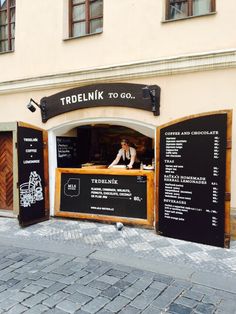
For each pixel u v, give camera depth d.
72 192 7.22
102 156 8.79
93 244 5.56
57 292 3.83
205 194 5.41
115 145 8.80
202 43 5.90
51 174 7.41
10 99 8.05
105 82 6.79
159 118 6.26
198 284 4.04
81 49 7.11
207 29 5.85
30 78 7.57
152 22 6.34
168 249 5.26
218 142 5.24
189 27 6.00
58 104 7.25
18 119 7.95
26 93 7.82
